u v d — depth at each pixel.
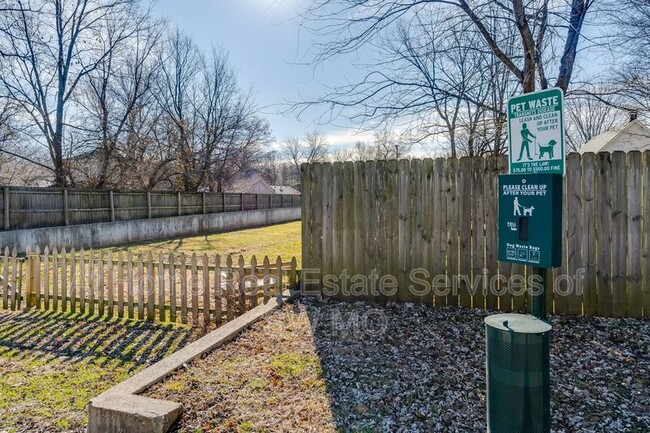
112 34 18.80
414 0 4.56
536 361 1.91
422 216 4.73
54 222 12.90
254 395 2.83
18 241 11.41
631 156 4.09
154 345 4.55
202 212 20.34
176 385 2.96
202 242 14.77
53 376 3.80
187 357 3.38
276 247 13.00
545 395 1.93
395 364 3.27
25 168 18.28
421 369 3.17
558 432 2.36
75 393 3.47
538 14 4.22
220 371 3.19
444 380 2.99
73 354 4.32
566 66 4.56
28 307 5.95
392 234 4.85
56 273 5.83
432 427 2.44
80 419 3.04
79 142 18.48
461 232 4.60
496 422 2.00
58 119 17.64
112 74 19.14
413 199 4.76
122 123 19.89
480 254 4.55
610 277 4.18
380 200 4.88
